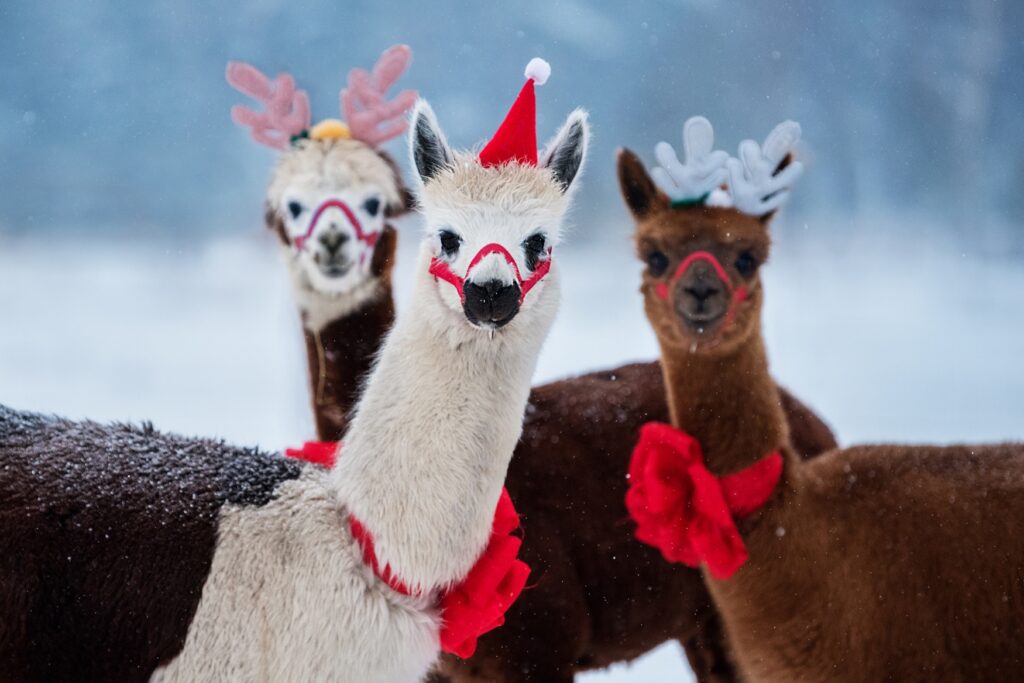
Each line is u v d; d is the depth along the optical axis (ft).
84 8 421.59
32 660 44.98
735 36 428.56
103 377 157.89
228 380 156.56
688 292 58.44
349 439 48.37
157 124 414.62
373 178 73.77
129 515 46.60
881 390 151.23
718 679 69.46
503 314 45.11
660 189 63.21
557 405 67.97
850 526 56.70
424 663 47.62
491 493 47.29
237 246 337.31
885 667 55.36
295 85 85.35
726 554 56.39
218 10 423.23
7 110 413.59
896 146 397.60
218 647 45.11
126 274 282.97
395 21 425.28
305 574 45.83
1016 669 54.29
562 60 426.10
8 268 295.07
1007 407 139.64
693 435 59.31
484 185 47.57
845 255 312.91
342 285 72.54
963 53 402.31
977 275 273.33
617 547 65.31
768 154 61.46
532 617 62.34
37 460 48.32
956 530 55.52
